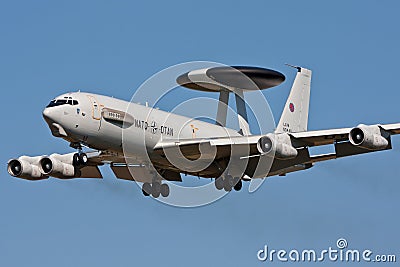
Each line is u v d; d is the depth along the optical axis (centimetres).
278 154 14562
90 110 14138
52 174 15550
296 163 15425
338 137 14650
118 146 14575
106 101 14438
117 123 14362
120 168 15812
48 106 14062
